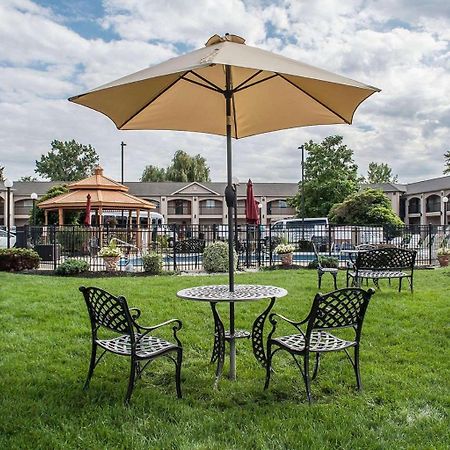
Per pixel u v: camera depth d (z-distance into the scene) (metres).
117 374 3.95
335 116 4.39
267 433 2.77
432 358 4.33
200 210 42.16
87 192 17.98
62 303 6.72
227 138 4.06
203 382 3.77
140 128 4.75
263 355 4.06
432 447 2.58
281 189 44.88
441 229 16.42
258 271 11.93
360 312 3.49
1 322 5.63
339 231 17.28
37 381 3.72
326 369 4.02
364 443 2.64
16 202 40.28
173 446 2.61
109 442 2.67
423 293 7.65
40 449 2.59
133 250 16.66
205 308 6.35
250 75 4.09
